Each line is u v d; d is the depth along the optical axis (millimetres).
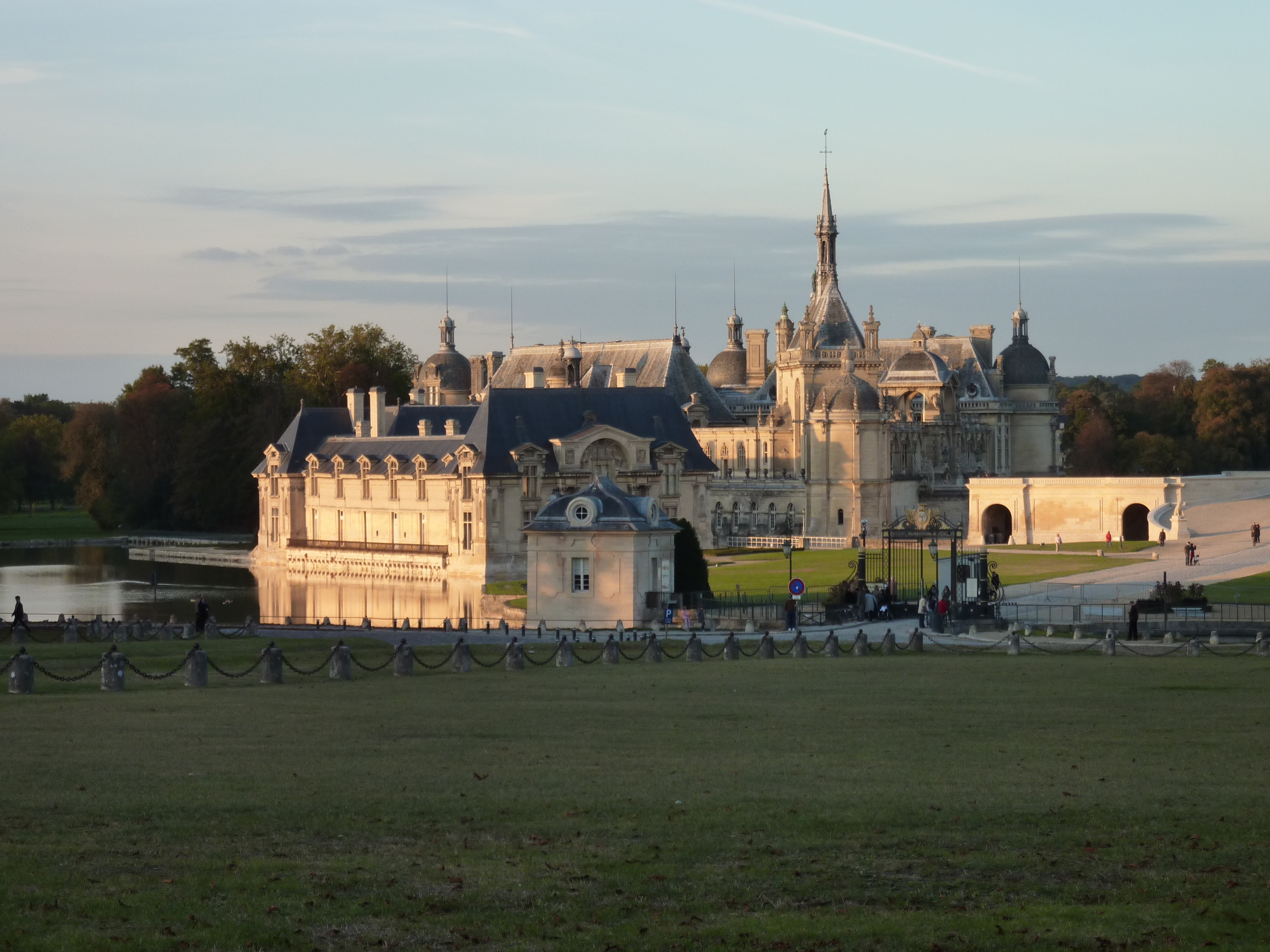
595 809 44500
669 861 39469
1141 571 165500
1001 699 69250
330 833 41812
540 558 130750
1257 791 47250
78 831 41438
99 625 108500
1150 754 53812
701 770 50375
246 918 34906
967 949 33531
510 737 57156
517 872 38406
